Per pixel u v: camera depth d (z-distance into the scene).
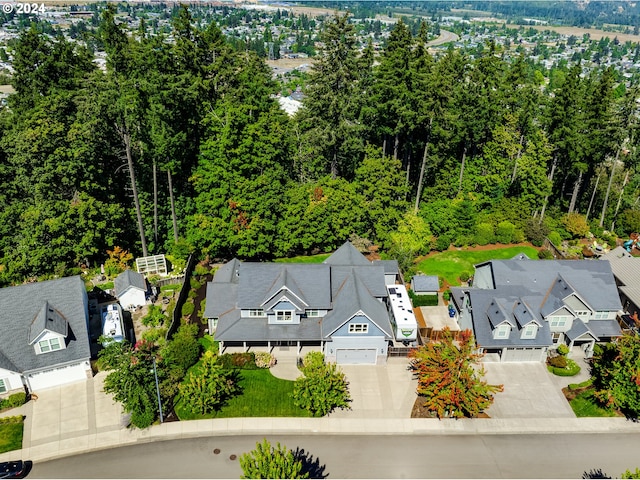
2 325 40.56
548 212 73.38
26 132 50.88
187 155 58.56
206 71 64.50
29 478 34.09
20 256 53.38
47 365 39.88
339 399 38.56
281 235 59.44
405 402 40.94
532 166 65.38
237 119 55.38
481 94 64.81
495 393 41.81
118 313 47.03
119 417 38.78
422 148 68.75
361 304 42.62
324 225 59.28
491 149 67.19
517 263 49.91
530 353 45.44
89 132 51.66
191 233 58.12
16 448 36.03
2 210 55.16
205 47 65.44
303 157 69.50
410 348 45.03
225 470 34.97
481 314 45.91
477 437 38.31
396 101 59.69
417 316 51.34
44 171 51.97
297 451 36.56
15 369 39.06
